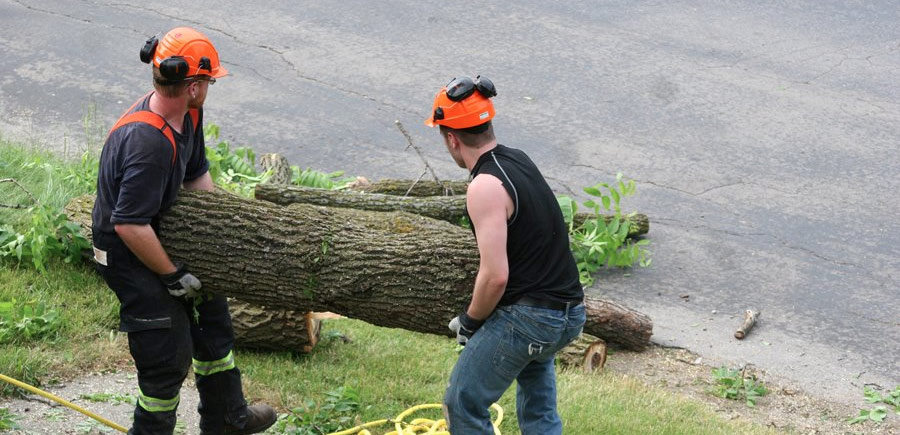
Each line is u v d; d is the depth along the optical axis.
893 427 10.40
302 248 6.80
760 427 9.93
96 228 6.53
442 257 6.62
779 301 13.08
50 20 21.03
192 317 7.22
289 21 21.55
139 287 6.55
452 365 10.09
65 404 7.29
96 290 10.05
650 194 15.60
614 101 18.56
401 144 16.94
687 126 17.75
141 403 6.84
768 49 20.67
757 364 11.70
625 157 16.67
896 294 13.28
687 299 13.12
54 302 9.62
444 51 20.36
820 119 18.06
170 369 6.75
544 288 6.25
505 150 6.28
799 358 11.86
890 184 16.12
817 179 16.20
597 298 11.96
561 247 6.39
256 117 17.48
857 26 21.81
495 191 6.00
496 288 6.00
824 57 20.34
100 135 16.48
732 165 16.56
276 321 9.38
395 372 9.67
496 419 8.85
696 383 11.22
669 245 14.36
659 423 9.34
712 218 15.02
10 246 10.17
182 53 6.29
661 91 18.94
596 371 11.02
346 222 7.02
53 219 10.34
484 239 5.95
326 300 6.89
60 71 18.77
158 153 6.26
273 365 9.41
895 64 20.09
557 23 21.84
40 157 13.74
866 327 12.54
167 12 21.78
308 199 12.45
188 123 6.68
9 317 8.93
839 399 11.03
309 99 18.25
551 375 7.11
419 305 6.68
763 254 14.16
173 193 6.64
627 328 11.66
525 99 18.48
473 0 23.09
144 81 18.70
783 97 18.80
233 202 6.89
